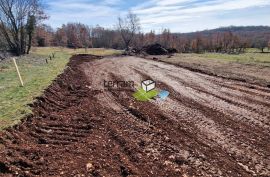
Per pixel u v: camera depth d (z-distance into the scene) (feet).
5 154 31.63
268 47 395.14
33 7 202.28
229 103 63.52
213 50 378.94
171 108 58.75
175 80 95.45
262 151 38.50
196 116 53.42
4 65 112.06
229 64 136.15
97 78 98.12
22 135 38.50
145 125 47.57
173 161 34.81
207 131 45.65
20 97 55.16
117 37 433.89
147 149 37.50
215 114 54.90
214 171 32.89
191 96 70.49
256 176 32.22
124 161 33.50
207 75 106.42
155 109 57.47
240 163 35.09
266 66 123.13
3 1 193.57
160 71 118.83
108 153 35.50
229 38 395.14
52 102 57.62
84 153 34.91
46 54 200.85
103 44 446.60
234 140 42.11
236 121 50.78
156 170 32.24
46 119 47.24
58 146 36.60
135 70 122.52
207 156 36.60
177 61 158.92
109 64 148.25
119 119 50.44
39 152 33.81
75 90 74.33
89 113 52.80
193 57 189.06
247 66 125.70
